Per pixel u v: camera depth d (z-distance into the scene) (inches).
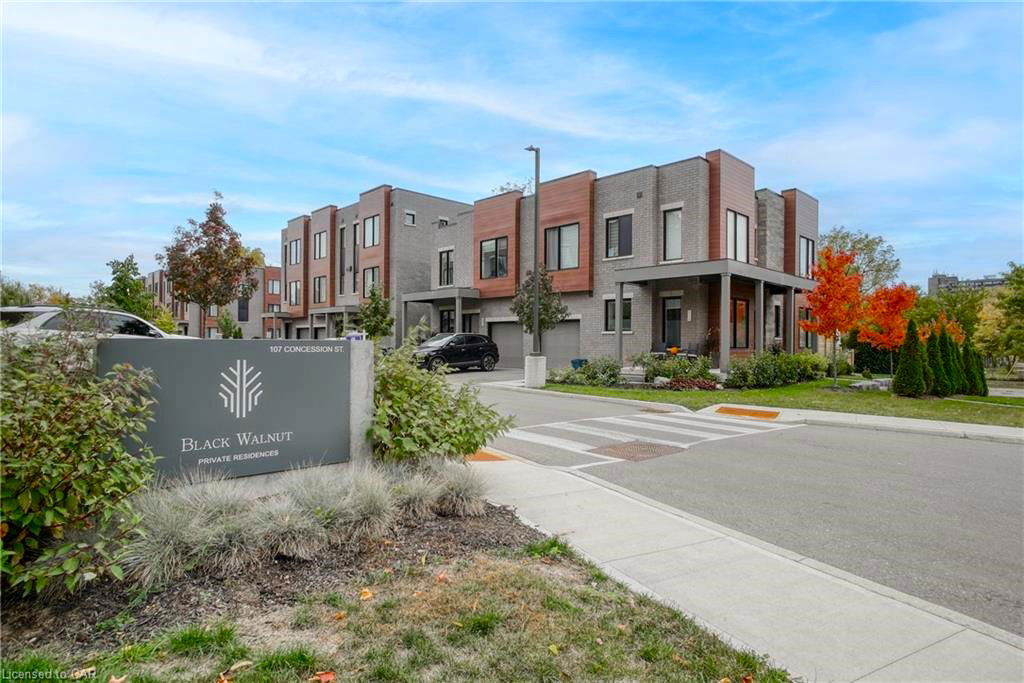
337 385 233.9
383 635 128.0
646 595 155.9
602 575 167.9
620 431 446.6
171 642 123.0
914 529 227.0
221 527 159.5
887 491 280.8
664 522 223.0
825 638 138.4
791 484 293.1
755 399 631.8
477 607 141.3
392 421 243.6
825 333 756.6
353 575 159.6
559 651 124.3
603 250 1022.4
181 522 157.8
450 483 219.0
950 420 497.0
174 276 989.8
